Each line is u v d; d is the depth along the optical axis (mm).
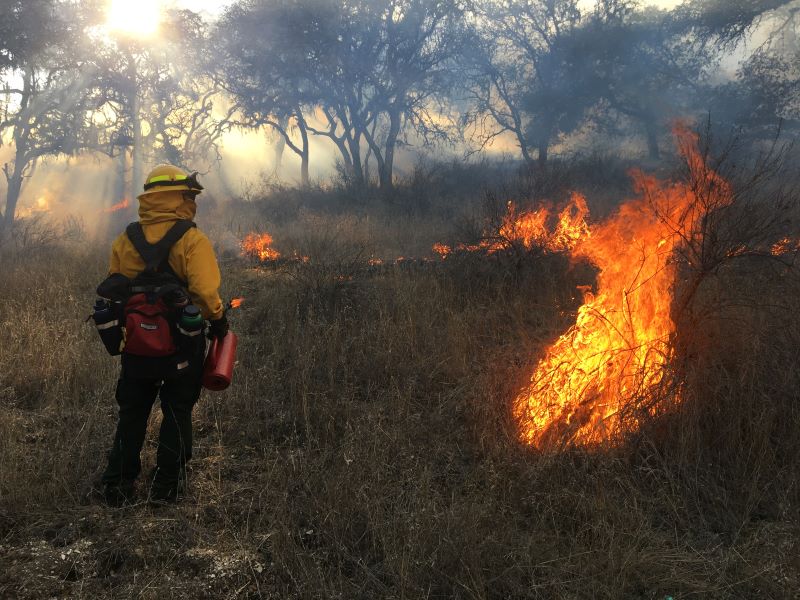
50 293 6977
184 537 3029
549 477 3383
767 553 2875
